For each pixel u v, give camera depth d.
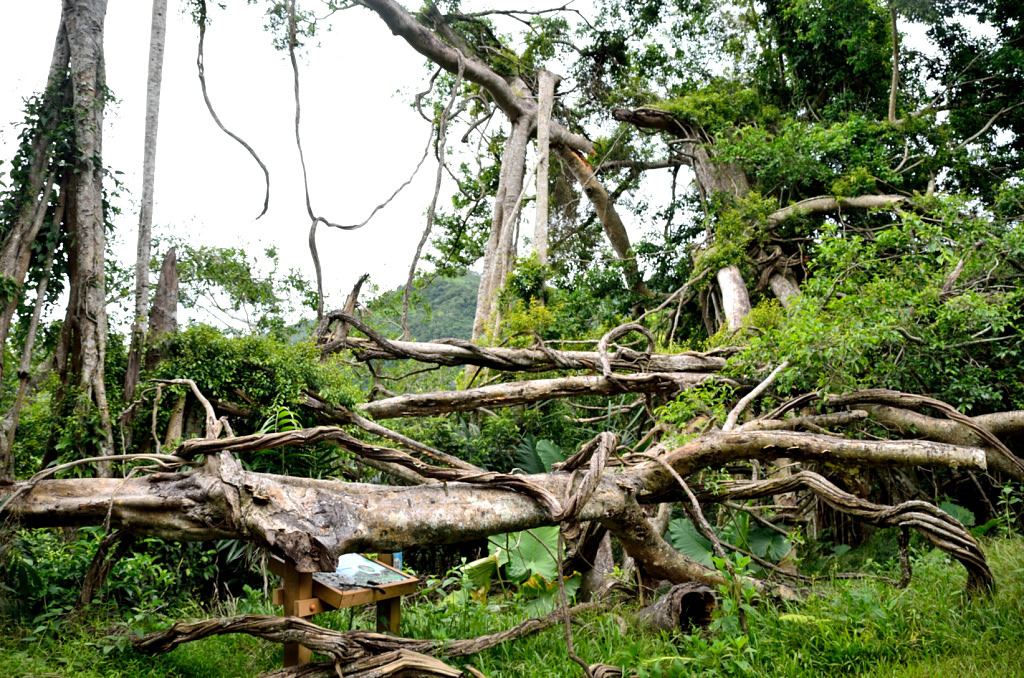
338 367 9.45
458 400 10.25
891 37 18.08
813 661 5.13
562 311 16.25
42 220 8.72
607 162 21.81
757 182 17.98
